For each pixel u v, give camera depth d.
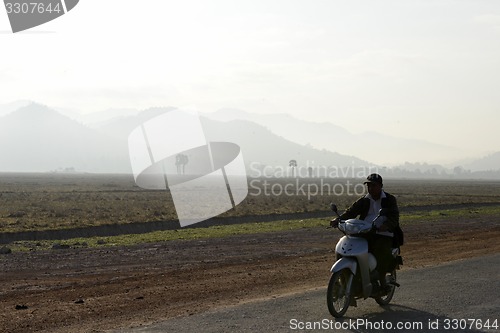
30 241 30.67
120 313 11.27
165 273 17.41
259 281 15.27
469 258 19.28
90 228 37.47
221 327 9.74
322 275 16.31
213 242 27.77
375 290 11.20
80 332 9.71
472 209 62.84
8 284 15.77
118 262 20.48
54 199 80.50
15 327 10.20
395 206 11.16
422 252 21.92
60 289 14.76
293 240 28.61
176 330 9.56
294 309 11.20
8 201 73.31
